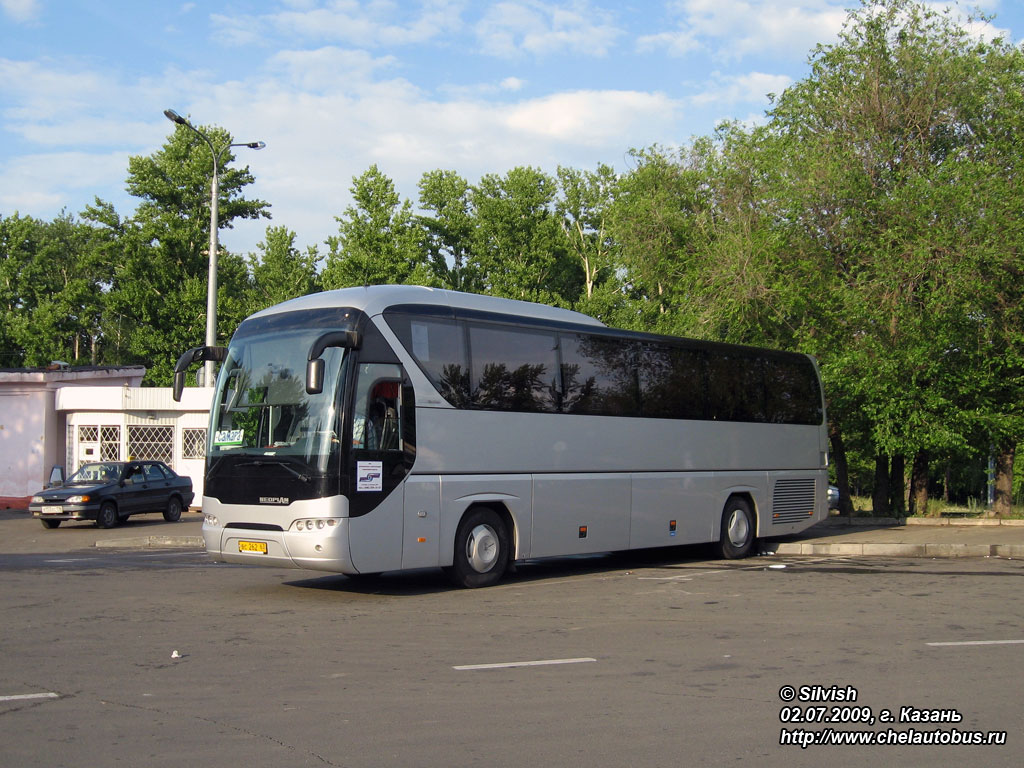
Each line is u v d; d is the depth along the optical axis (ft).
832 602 38.68
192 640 30.58
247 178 177.47
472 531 43.98
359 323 40.42
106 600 39.60
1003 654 28.17
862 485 172.76
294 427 39.99
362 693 23.59
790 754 19.11
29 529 82.02
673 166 94.94
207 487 42.34
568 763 18.39
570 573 51.01
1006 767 18.56
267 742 19.62
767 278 73.82
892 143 73.00
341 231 160.86
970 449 70.18
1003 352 69.72
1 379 105.50
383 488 40.14
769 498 60.80
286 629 32.71
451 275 197.16
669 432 54.19
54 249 237.04
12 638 30.86
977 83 72.64
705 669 26.27
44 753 18.89
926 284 66.54
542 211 189.16
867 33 74.64
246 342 43.09
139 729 20.51
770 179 76.54
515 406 45.93
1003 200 65.72
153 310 170.09
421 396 42.06
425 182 198.49
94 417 103.14
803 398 64.75
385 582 46.26
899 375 67.62
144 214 174.50
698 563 56.08
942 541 60.44
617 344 51.80
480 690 23.91
